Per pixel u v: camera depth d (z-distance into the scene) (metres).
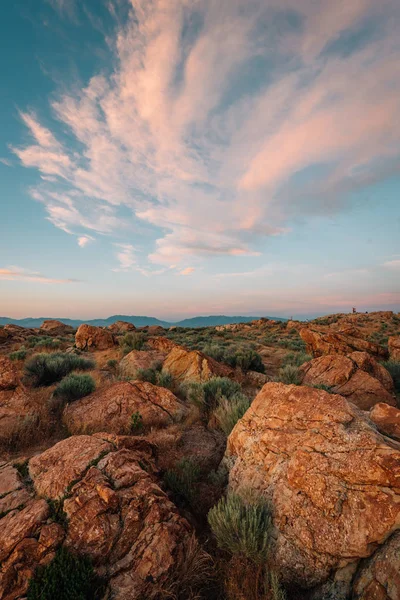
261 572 3.77
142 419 8.66
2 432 7.13
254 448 5.45
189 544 3.92
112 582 3.41
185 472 5.74
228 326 65.50
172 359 15.74
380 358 18.88
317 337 20.56
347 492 3.80
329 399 5.19
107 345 23.95
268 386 6.61
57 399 10.02
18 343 26.39
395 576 2.90
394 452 3.79
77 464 4.77
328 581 3.47
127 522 3.92
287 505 4.18
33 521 3.72
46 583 3.20
